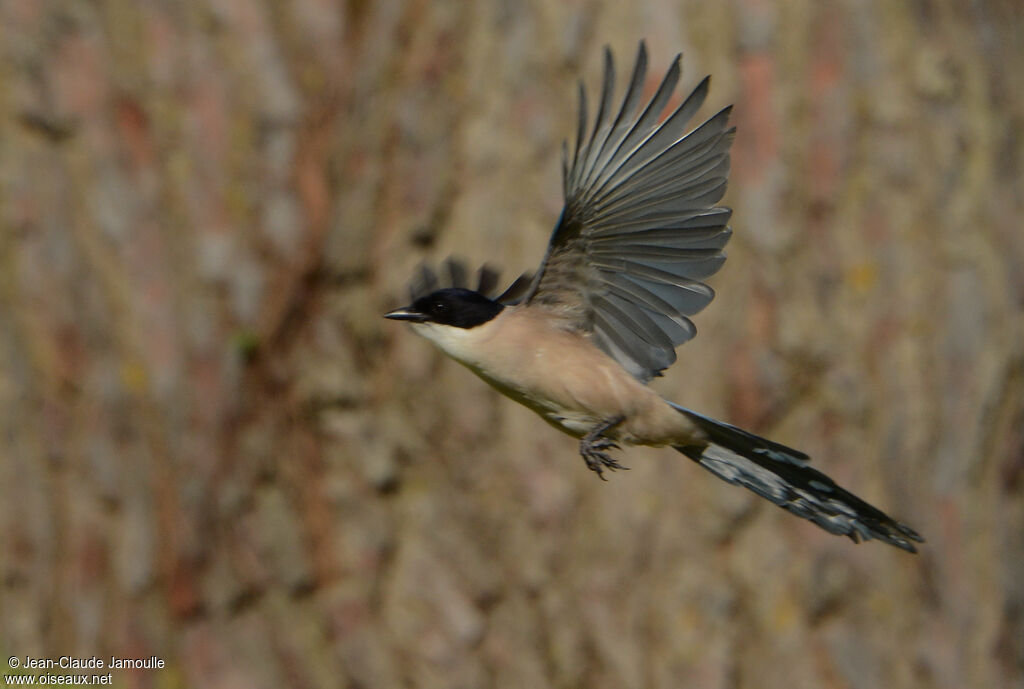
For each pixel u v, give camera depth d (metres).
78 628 13.09
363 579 13.56
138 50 13.99
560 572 13.26
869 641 12.97
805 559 12.99
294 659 13.38
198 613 13.32
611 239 7.04
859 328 13.23
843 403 13.09
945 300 13.28
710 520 13.02
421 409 13.59
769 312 13.16
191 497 13.39
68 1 13.88
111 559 13.25
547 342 7.42
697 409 13.00
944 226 13.41
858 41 13.49
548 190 13.47
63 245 13.51
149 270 13.61
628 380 7.43
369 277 13.80
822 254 13.28
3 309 13.32
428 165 13.77
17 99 13.60
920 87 13.54
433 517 13.56
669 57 13.38
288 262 13.87
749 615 13.00
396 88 13.98
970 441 13.18
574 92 13.55
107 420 13.34
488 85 13.79
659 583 13.09
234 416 13.58
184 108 13.97
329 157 14.16
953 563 13.13
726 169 6.58
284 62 14.27
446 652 13.38
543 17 13.70
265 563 13.48
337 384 13.70
